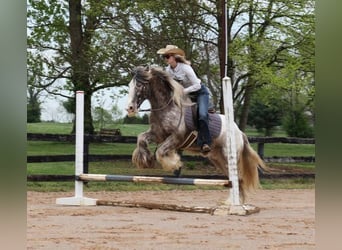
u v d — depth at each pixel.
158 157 9.15
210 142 9.43
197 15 18.23
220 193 13.95
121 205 10.07
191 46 18.66
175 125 9.16
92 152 23.02
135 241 6.52
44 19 21.17
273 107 28.67
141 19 18.61
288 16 17.95
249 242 6.55
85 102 22.41
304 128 27.81
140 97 9.05
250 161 9.80
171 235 7.01
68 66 21.31
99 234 7.03
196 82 9.41
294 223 8.27
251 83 19.45
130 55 18.66
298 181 16.64
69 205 10.45
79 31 21.52
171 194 13.56
